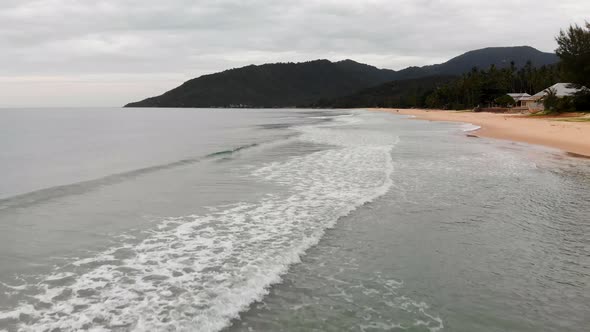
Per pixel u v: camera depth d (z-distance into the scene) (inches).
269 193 499.8
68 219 395.9
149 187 539.2
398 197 474.0
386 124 2181.3
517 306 232.4
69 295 242.4
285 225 373.4
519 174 613.9
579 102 2335.1
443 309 228.1
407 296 242.5
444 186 531.5
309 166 698.2
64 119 3356.3
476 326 211.5
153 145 1141.1
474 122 2177.7
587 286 257.0
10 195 519.8
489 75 5251.0
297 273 272.8
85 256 302.8
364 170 653.3
